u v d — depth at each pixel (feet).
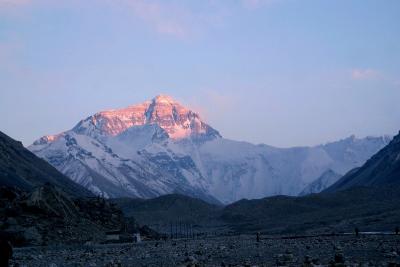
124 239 611.06
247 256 330.54
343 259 258.78
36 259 364.17
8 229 533.96
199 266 272.31
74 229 589.32
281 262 271.08
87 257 372.58
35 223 568.41
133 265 301.43
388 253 297.12
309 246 391.04
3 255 177.68
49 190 640.99
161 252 406.82
